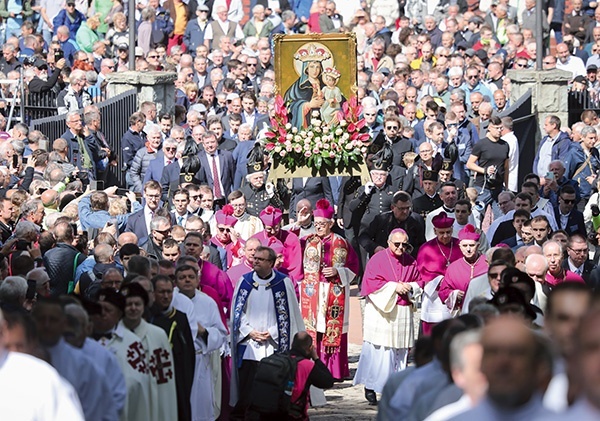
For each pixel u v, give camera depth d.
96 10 84.62
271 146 50.22
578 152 60.31
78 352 25.75
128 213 48.88
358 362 43.19
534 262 36.03
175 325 32.25
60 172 49.28
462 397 21.48
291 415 33.25
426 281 41.09
